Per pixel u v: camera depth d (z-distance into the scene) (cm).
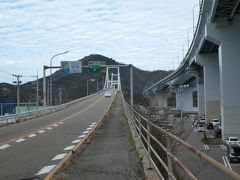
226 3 4012
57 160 1471
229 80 4641
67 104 7869
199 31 5894
